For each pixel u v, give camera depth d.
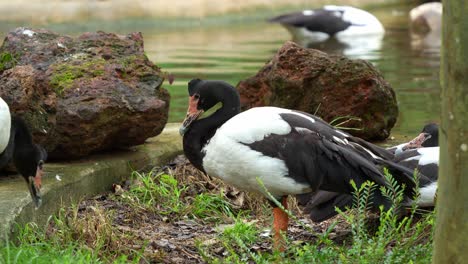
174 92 16.55
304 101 11.91
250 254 7.66
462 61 5.66
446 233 5.95
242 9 30.06
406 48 23.44
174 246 8.71
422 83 17.58
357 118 11.80
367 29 26.91
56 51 10.74
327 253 7.56
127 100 10.35
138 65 10.79
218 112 9.04
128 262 8.12
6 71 10.25
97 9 26.91
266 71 12.15
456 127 5.77
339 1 34.34
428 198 9.19
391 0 36.75
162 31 27.19
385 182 8.37
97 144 10.38
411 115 14.50
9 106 9.91
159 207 9.98
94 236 8.54
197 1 29.19
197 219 9.81
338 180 8.49
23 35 10.94
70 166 10.13
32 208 8.81
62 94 10.12
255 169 8.52
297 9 31.78
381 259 7.46
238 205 10.23
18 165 8.83
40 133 10.05
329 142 8.55
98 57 10.72
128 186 10.45
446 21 5.73
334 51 23.05
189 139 9.03
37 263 7.49
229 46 23.88
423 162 9.37
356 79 11.77
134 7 27.61
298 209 10.23
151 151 11.16
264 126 8.54
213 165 8.83
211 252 8.70
